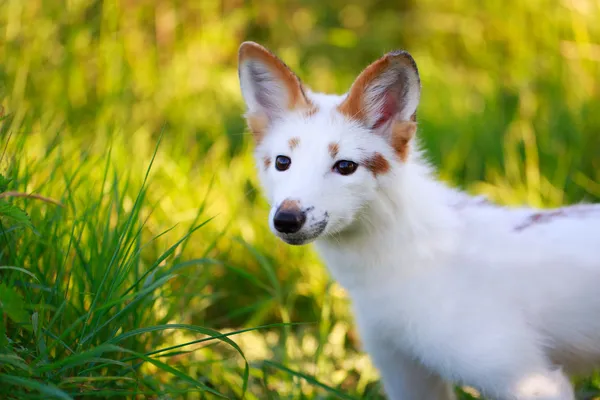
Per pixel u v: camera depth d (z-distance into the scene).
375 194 3.07
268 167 3.25
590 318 3.07
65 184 4.05
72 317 3.29
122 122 5.56
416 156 3.39
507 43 6.91
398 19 7.70
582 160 5.54
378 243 3.12
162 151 5.47
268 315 4.68
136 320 3.42
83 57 5.92
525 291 3.03
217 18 6.74
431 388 3.46
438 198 3.23
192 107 6.12
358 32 7.77
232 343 2.99
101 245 3.58
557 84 6.10
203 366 3.88
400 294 3.10
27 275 3.30
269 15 7.27
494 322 2.97
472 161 5.66
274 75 3.24
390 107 3.14
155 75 6.22
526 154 5.53
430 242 3.08
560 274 3.04
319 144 3.05
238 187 5.30
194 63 6.39
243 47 3.30
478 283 3.03
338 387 3.87
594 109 5.86
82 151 4.79
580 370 3.32
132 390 3.00
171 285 4.31
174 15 6.41
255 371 3.83
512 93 6.33
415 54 7.22
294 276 4.73
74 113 5.64
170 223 4.77
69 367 2.76
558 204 5.13
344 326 4.41
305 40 7.41
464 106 6.38
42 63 5.71
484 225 3.18
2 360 2.53
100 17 6.09
